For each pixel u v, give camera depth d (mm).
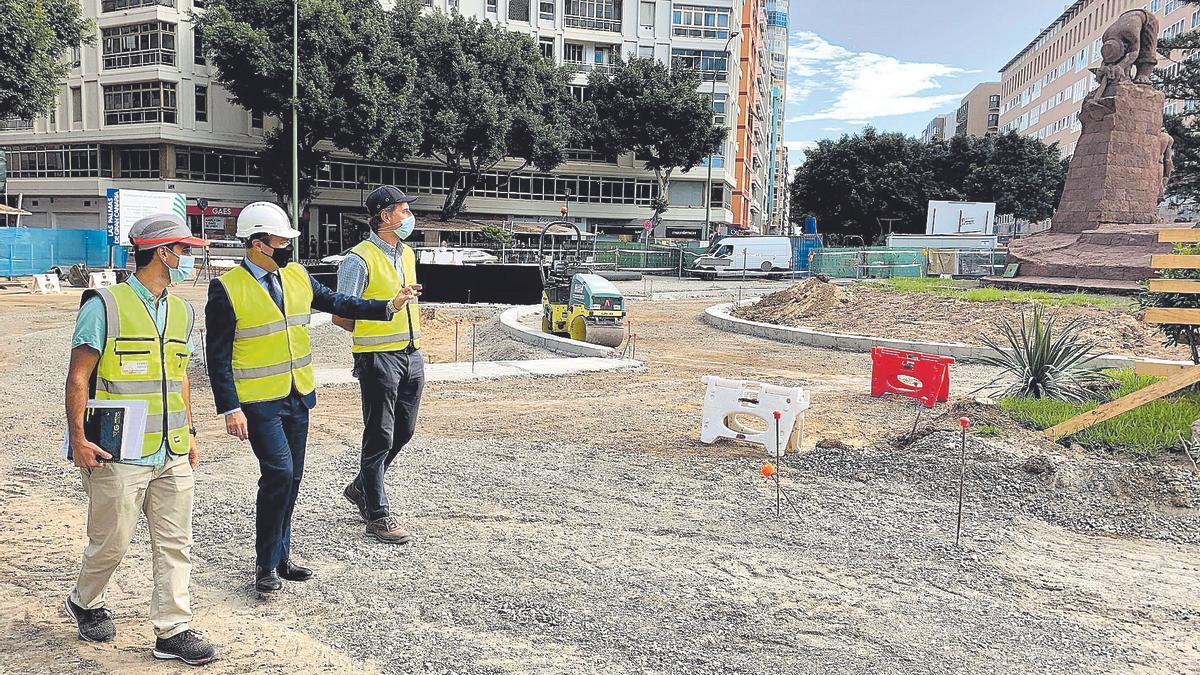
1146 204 23062
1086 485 6605
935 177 66688
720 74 58469
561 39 56062
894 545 5621
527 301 25312
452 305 24938
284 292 4469
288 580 4773
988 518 6172
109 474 3635
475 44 46500
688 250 43156
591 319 15469
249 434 4402
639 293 31641
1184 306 8836
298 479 4656
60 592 4582
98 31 44969
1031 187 63312
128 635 4070
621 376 12883
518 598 4609
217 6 40719
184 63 44656
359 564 5055
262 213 4324
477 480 6941
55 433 8562
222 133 46188
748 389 8109
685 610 4531
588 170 57094
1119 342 14844
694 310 25484
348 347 16500
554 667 3865
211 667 3797
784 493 6703
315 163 44719
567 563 5164
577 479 7035
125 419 3631
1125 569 5352
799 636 4266
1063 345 9727
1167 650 4250
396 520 5879
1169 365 8953
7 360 13609
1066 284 21531
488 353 16391
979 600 4801
